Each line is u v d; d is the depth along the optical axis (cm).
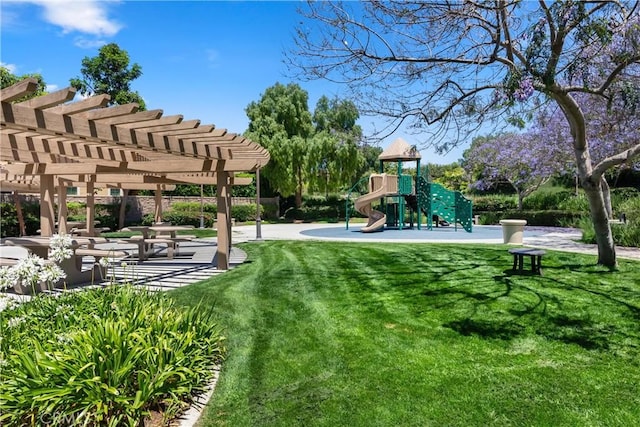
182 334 311
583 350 364
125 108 434
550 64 467
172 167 805
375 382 305
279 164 2486
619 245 1007
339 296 547
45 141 639
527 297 522
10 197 1681
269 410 267
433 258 813
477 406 270
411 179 1750
